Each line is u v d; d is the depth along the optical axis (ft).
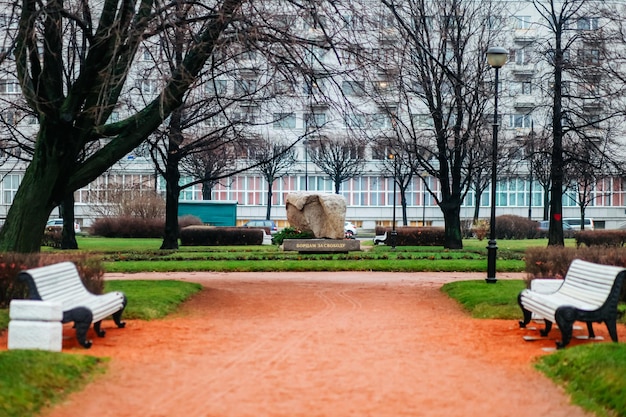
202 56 59.57
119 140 62.44
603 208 268.62
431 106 124.26
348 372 31.89
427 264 94.43
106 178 240.53
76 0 64.28
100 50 56.80
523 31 187.93
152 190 199.21
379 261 98.53
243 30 57.62
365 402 27.12
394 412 25.93
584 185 200.03
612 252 56.85
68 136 59.06
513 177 219.20
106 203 224.12
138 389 28.89
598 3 160.04
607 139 140.26
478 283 66.13
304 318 49.39
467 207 262.06
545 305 39.47
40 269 36.86
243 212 263.70
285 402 27.02
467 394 28.45
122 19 55.72
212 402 27.02
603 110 149.69
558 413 26.21
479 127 128.06
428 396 28.09
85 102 61.41
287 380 30.35
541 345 38.58
